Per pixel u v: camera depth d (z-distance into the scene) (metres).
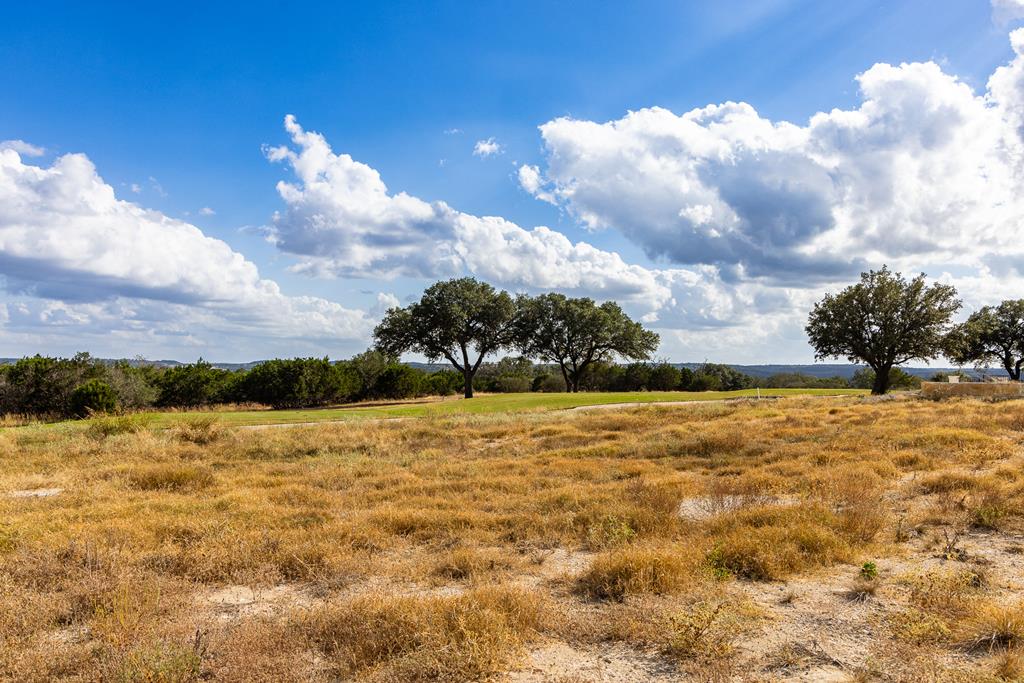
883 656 4.19
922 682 3.79
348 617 4.93
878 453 12.80
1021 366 62.03
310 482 12.52
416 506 9.65
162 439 19.27
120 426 20.41
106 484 12.21
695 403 32.97
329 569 6.55
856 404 28.81
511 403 37.91
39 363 33.94
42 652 4.43
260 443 18.61
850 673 3.99
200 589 6.11
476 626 4.55
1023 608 4.75
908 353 46.28
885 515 8.03
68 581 6.04
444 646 4.27
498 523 8.45
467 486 11.38
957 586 5.32
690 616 4.63
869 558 6.59
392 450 17.31
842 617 4.98
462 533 7.94
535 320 60.91
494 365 83.12
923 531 7.61
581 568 6.57
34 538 7.71
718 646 4.31
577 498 9.55
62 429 21.31
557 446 17.41
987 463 11.66
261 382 47.78
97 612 5.14
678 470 12.89
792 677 3.96
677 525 7.99
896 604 5.22
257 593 6.05
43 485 12.47
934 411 21.97
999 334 60.88
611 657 4.38
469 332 55.69
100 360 37.53
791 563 6.26
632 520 8.09
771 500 9.34
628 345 61.88
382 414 31.89
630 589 5.60
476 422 24.34
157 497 10.84
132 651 4.26
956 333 45.81
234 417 29.59
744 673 4.03
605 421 22.92
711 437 15.77
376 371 57.56
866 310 47.00
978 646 4.35
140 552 7.16
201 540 7.59
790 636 4.62
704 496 10.05
